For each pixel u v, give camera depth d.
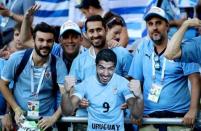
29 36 8.52
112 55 7.46
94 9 9.94
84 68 7.81
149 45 7.76
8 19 10.40
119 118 7.43
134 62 7.80
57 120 7.71
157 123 7.44
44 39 7.76
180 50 7.06
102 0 10.52
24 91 7.92
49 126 7.71
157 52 7.67
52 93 7.97
